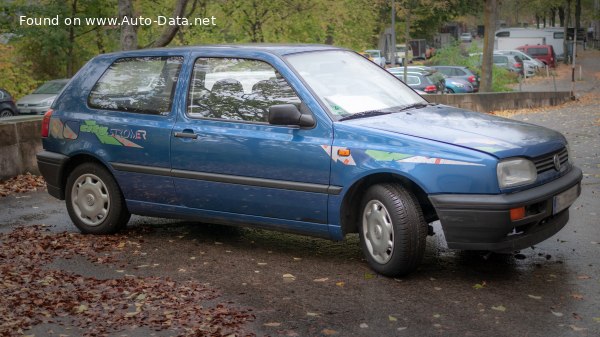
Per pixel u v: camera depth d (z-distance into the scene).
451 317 5.05
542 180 5.76
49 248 7.05
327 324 4.98
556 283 5.68
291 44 7.00
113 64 7.47
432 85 30.94
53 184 7.70
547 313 5.07
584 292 5.46
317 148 6.10
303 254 6.71
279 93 6.39
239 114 6.57
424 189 5.67
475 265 6.22
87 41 32.41
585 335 4.67
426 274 6.02
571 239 6.91
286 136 6.26
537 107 30.31
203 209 6.83
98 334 4.84
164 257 6.69
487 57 35.19
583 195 8.91
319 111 6.16
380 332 4.82
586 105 29.98
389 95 6.71
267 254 6.73
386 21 56.66
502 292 5.52
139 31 24.69
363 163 5.89
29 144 11.46
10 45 29.38
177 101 6.92
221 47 6.91
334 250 6.82
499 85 38.47
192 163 6.75
